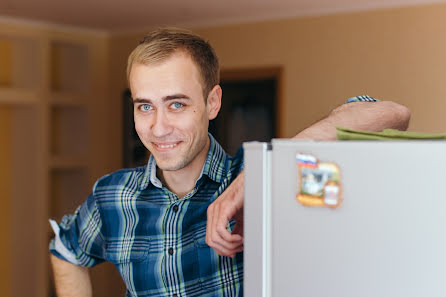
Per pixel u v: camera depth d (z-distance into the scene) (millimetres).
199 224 1310
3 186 5137
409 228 807
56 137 5379
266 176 917
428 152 791
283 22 4414
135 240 1362
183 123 1205
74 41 5066
